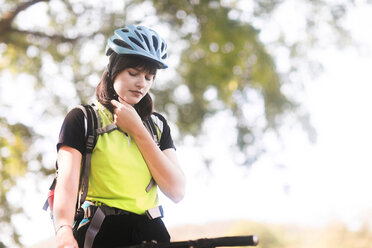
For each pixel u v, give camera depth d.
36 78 18.05
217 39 17.75
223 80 18.09
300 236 45.34
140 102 3.83
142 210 3.61
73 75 18.33
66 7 18.12
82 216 3.55
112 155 3.58
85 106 3.67
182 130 19.31
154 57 3.62
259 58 18.33
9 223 15.52
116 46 3.65
